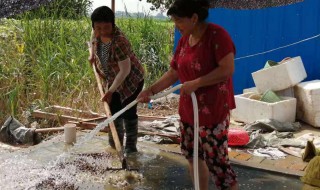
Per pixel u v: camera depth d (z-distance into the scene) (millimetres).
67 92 6855
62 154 4605
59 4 8734
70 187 3771
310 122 6137
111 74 4363
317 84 6234
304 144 5160
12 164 4289
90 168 4234
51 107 6227
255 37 7340
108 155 4641
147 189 3803
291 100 6152
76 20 8828
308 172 3051
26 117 6031
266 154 4852
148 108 7258
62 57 7434
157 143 5176
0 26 7996
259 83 6570
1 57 7113
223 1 5152
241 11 7398
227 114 3064
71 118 5875
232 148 5043
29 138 5234
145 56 8828
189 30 2908
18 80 6715
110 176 4047
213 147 3072
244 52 7496
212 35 2873
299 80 6484
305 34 6797
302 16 6785
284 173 4176
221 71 2834
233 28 7547
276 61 7172
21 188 3727
